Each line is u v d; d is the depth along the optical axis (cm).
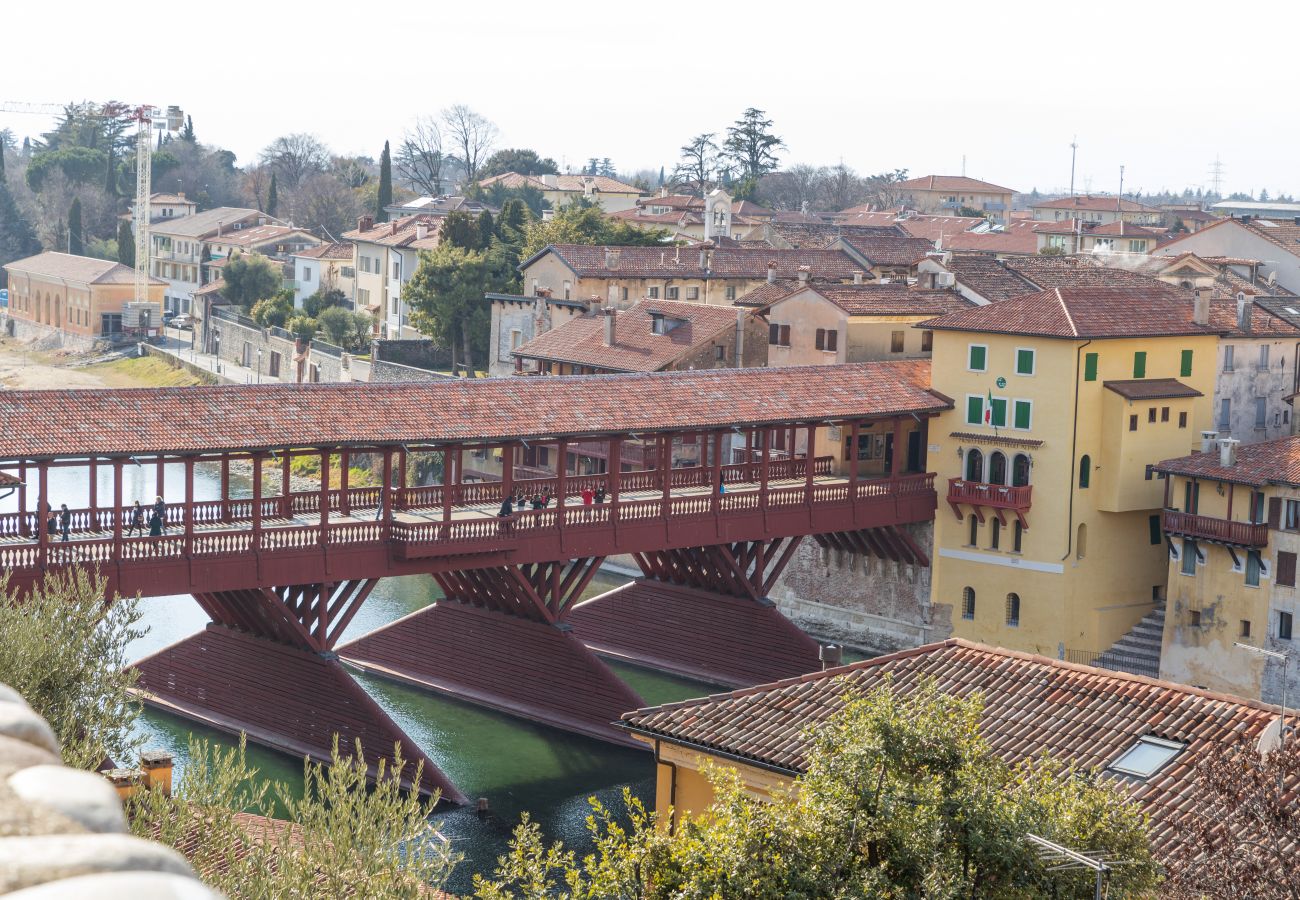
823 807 2478
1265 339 9125
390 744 5931
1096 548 8150
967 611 8350
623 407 7044
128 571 5631
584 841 5684
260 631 6406
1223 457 7494
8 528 5750
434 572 6444
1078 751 3469
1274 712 3500
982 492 8119
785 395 7700
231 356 16538
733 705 3822
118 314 18312
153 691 6725
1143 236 17550
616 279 12094
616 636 8275
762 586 7775
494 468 10525
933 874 2381
